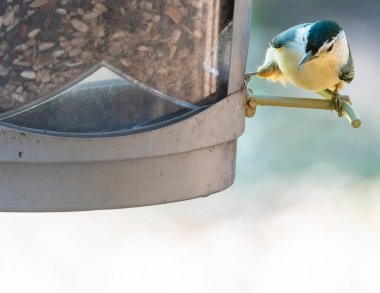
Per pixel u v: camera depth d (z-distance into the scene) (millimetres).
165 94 6570
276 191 14656
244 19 6879
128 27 6418
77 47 6352
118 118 6453
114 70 6414
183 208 14039
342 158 15398
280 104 7496
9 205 6258
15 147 6141
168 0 6527
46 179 6230
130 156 6242
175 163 6480
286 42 9680
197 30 6672
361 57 17953
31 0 6320
